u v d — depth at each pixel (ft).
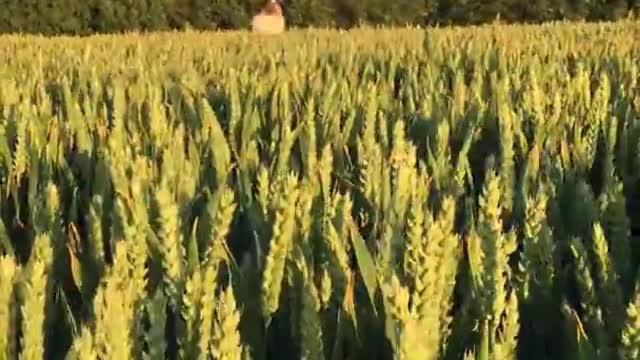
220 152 10.33
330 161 7.77
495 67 24.73
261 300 6.04
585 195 8.18
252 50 36.24
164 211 5.85
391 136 12.99
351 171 10.72
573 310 5.88
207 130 11.85
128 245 6.12
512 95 17.43
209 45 42.73
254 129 13.12
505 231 8.48
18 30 95.71
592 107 13.65
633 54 27.89
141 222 6.56
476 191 10.71
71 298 7.41
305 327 5.34
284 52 32.60
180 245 6.07
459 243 6.64
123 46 44.55
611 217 7.09
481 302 5.54
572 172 9.29
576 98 16.15
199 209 8.49
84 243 8.36
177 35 60.29
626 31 47.78
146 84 18.89
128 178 9.33
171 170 8.87
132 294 5.56
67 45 46.55
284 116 14.37
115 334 4.69
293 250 6.14
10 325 5.32
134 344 5.16
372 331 5.81
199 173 10.14
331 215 7.13
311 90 17.11
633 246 7.90
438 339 5.08
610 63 24.21
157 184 8.44
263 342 6.06
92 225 7.04
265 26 65.46
